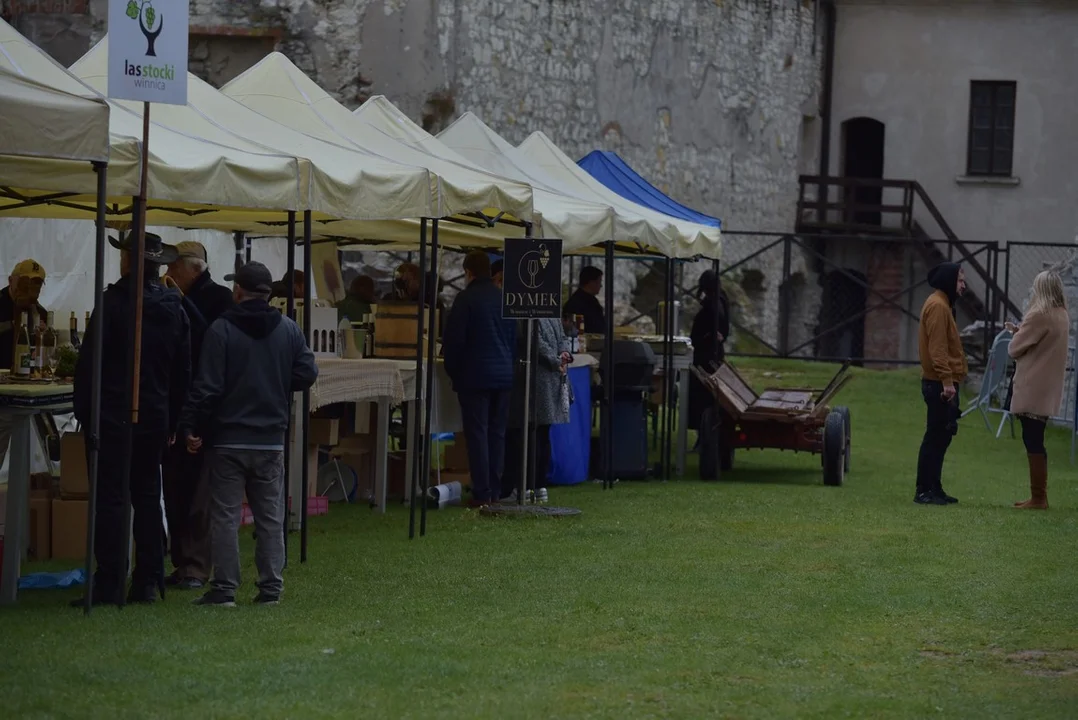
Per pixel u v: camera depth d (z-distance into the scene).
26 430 8.37
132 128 8.48
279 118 11.20
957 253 34.62
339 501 12.85
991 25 34.38
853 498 13.62
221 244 17.14
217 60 24.44
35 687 6.32
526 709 6.17
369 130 11.54
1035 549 10.73
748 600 8.66
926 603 8.66
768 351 32.97
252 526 11.30
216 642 7.28
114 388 8.06
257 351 8.11
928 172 34.81
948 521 12.12
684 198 30.34
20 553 8.57
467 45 24.69
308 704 6.18
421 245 10.58
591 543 10.73
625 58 28.39
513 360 12.52
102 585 8.19
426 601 8.50
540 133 15.99
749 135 32.34
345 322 12.20
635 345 14.93
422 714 6.07
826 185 34.69
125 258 8.24
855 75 35.12
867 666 7.12
